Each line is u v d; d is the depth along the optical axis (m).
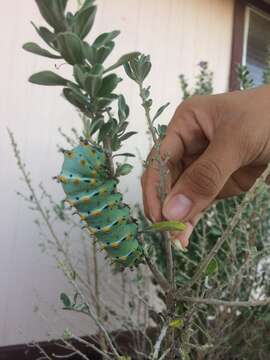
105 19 0.44
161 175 0.16
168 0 0.49
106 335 0.18
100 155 0.13
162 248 0.36
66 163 0.13
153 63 0.48
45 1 0.11
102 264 0.42
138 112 0.46
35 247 0.40
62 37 0.11
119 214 0.13
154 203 0.19
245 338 0.32
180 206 0.18
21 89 0.39
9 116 0.38
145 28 0.47
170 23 0.49
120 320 0.39
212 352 0.28
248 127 0.18
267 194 0.32
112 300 0.39
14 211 0.39
